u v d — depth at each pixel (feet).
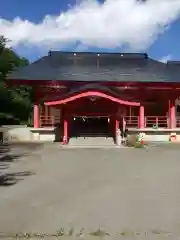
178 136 96.78
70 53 118.83
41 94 99.86
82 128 103.19
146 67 112.06
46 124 101.71
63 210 27.43
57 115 104.47
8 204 29.27
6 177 42.04
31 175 43.37
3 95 129.49
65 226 23.63
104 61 116.37
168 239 21.35
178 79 100.12
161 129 95.66
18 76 99.04
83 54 118.73
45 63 111.86
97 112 88.12
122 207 28.32
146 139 95.55
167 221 24.77
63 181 39.55
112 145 82.89
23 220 24.88
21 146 80.89
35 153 67.72
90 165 52.31
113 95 85.25
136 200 30.63
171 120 99.81
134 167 50.39
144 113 105.81
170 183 38.34
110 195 32.50
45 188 35.68
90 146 81.25
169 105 101.45
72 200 30.60
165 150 74.13
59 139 95.14
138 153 68.69
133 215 26.16
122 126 93.50
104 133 95.20
